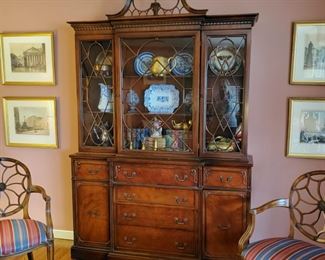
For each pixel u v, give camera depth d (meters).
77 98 2.55
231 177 2.26
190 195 2.34
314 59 2.43
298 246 1.87
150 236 2.44
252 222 1.96
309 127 2.49
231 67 2.30
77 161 2.52
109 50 2.48
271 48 2.49
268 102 2.54
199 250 2.37
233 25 2.21
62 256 2.69
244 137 2.30
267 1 2.45
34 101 2.92
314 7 2.39
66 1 2.77
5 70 2.94
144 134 2.51
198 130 2.33
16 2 2.85
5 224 2.09
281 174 2.59
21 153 3.05
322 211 2.05
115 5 2.70
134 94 2.49
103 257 2.54
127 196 2.44
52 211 3.05
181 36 2.29
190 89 2.38
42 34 2.82
